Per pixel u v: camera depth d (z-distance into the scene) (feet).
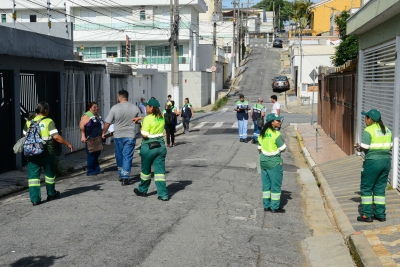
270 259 22.12
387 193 34.09
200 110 145.59
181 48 180.34
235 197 34.58
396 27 35.73
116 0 175.22
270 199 31.37
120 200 32.37
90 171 43.73
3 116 45.14
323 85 84.64
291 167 51.31
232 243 24.09
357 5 219.20
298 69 168.96
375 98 43.57
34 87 51.16
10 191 38.17
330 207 32.53
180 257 21.65
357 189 36.50
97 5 174.81
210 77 175.01
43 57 50.21
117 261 20.86
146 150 32.09
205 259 21.54
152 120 32.12
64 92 56.70
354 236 24.14
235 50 232.53
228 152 59.57
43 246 22.75
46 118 31.32
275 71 228.22
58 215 28.45
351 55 105.19
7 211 29.68
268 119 30.48
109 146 68.28
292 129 90.99
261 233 26.23
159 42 178.81
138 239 24.04
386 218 27.76
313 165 50.49
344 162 48.96
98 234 24.72
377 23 40.78
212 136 78.54
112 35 177.37
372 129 26.45
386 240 23.22
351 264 21.76
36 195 31.12
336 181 40.52
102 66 68.44
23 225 26.35
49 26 70.03
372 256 21.11
